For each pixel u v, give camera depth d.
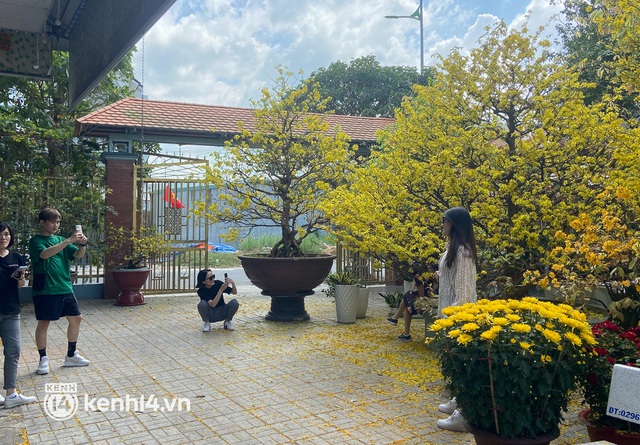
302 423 4.42
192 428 4.32
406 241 6.77
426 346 7.14
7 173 10.92
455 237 4.32
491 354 3.12
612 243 4.27
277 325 8.66
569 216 5.80
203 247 12.13
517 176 6.07
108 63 5.43
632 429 3.46
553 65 6.53
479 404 3.23
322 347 7.11
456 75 6.73
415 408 4.77
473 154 6.58
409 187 6.68
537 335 3.16
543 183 6.04
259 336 7.80
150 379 5.66
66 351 6.84
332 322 8.95
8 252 4.98
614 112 6.24
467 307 3.56
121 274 10.41
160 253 11.73
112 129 11.33
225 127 12.27
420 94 7.22
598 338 3.92
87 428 4.32
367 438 4.11
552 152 6.08
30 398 4.92
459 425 4.21
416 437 4.13
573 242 5.02
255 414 4.63
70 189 11.09
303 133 10.06
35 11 6.15
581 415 3.79
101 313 9.66
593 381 3.57
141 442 4.05
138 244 10.96
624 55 6.17
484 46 6.64
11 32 6.78
